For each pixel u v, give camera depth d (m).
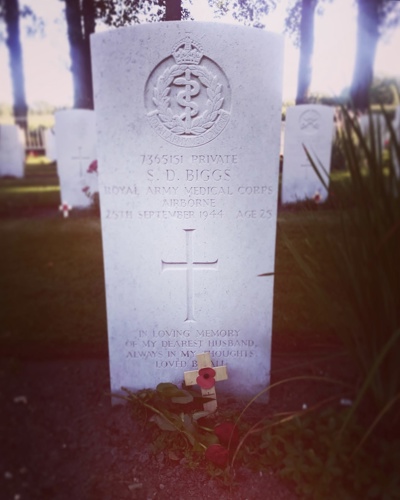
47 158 8.02
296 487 1.43
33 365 2.28
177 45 1.63
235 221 1.81
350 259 1.62
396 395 1.53
